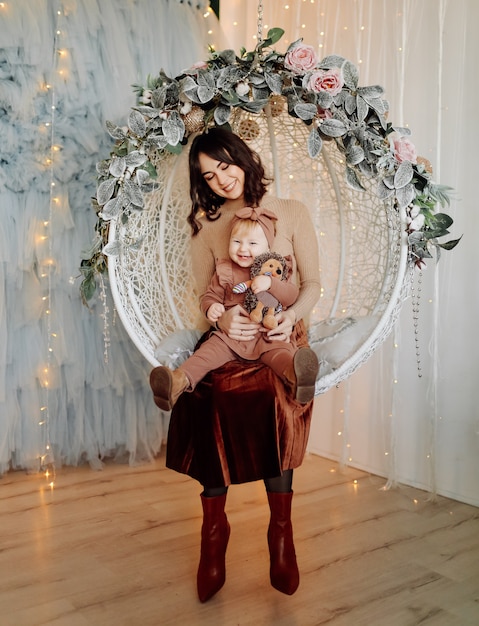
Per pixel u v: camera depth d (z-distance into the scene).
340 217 2.14
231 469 1.61
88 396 2.60
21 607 1.56
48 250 2.46
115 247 1.81
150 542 1.94
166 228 2.23
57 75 2.42
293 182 2.34
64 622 1.50
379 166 1.70
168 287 2.14
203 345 1.79
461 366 2.22
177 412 1.75
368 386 2.59
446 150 2.20
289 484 1.66
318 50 2.66
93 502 2.27
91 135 2.49
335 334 1.88
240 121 2.21
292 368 1.58
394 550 1.88
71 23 2.43
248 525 2.06
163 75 1.82
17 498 2.30
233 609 1.56
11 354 2.45
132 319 1.89
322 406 2.82
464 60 2.14
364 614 1.53
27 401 2.52
